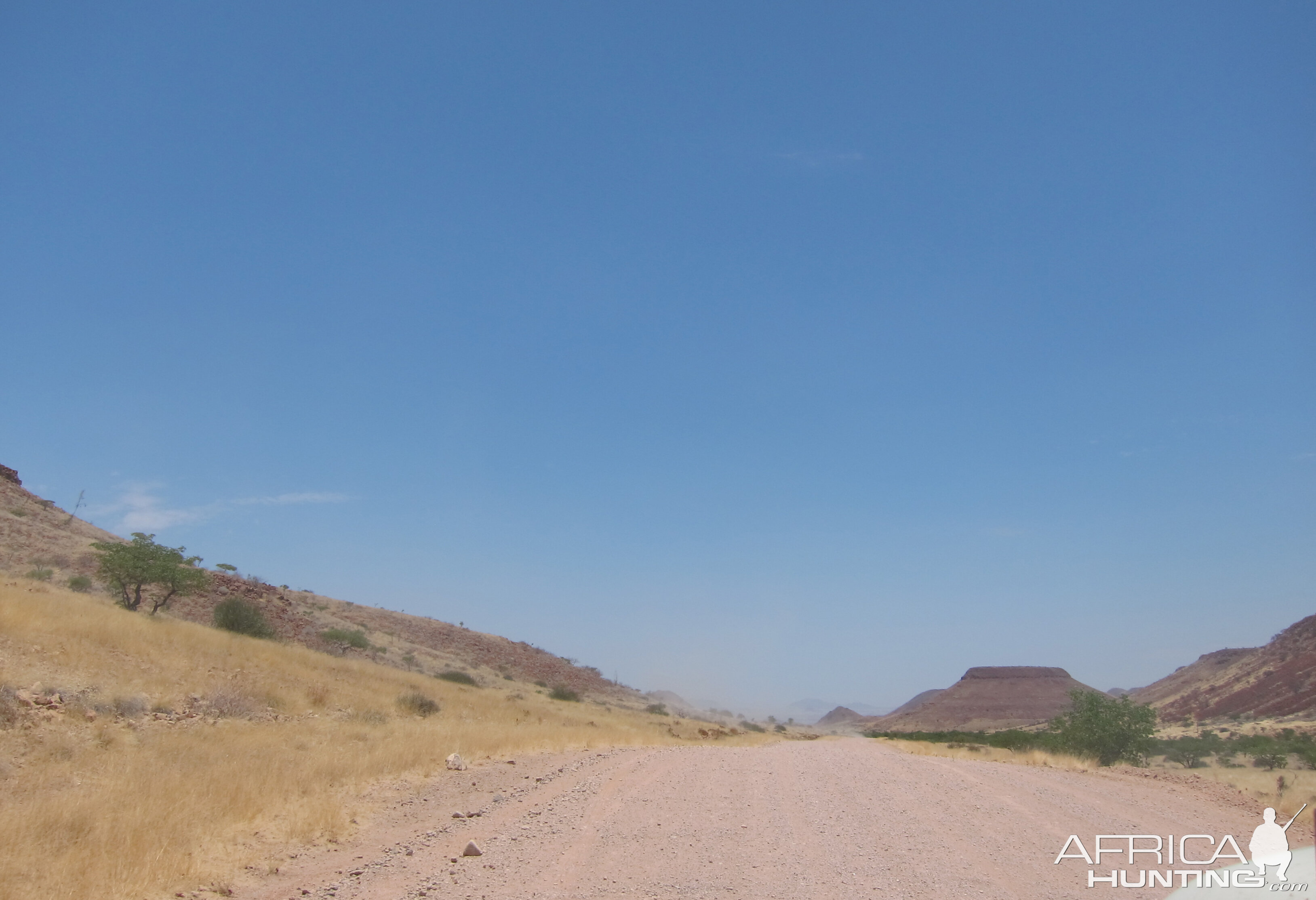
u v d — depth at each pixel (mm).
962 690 174250
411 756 17797
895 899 7762
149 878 8914
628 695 83000
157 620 30906
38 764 13977
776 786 15062
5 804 11617
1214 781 17688
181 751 16438
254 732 19953
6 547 43344
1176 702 113875
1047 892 8055
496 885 8531
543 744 22484
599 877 8695
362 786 15031
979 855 9602
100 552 43938
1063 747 33281
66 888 8406
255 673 27734
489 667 70125
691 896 7957
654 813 12250
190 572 38500
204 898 8852
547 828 11383
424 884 8773
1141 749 32344
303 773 14727
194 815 11344
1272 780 17625
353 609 71062
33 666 19594
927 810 12602
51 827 10203
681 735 48062
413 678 40344
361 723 25016
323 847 11227
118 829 10289
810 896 7895
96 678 20547
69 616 24719
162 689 21812
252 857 10367
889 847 9992
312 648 48031
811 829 11141
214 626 39125
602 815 12117
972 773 17891
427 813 13531
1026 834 10789
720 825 11352
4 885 8383
